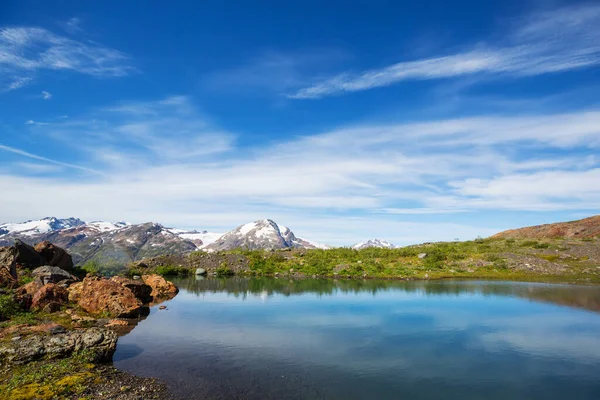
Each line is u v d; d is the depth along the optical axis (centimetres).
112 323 3080
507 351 2439
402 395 1759
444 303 4134
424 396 1755
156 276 5372
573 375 2031
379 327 3070
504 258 7138
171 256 8806
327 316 3525
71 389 1678
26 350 1978
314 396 1734
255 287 5769
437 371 2080
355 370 2083
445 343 2619
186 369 2056
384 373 2039
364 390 1811
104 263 8425
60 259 5288
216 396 1711
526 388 1859
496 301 4206
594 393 1809
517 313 3575
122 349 2412
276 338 2733
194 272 7931
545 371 2091
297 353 2377
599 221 9662
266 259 8562
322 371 2062
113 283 3666
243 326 3119
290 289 5456
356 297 4656
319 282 6350
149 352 2359
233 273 7906
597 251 7112
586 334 2839
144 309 3834
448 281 6025
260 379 1930
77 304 3538
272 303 4284
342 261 8025
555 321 3244
